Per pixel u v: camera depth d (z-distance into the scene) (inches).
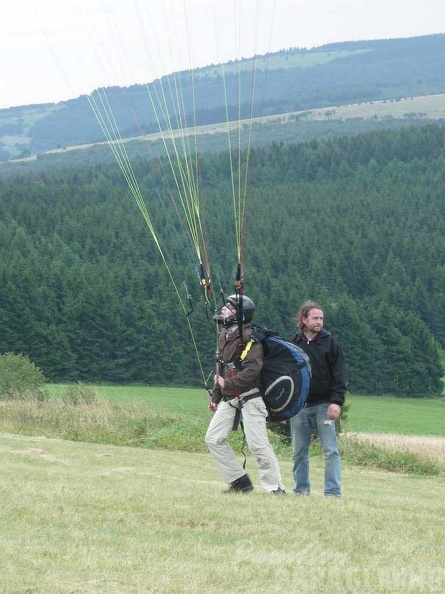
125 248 5108.3
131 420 976.3
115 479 485.4
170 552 296.2
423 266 5442.9
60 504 366.9
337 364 435.5
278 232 5940.0
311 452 949.2
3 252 4987.7
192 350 4109.3
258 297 4660.4
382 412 2962.6
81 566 269.4
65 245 5142.7
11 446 673.6
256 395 419.8
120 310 4141.2
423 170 7662.4
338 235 5944.9
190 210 461.4
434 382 4180.6
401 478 861.8
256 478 685.9
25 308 3941.9
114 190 6392.7
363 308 4404.5
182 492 423.5
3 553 276.8
